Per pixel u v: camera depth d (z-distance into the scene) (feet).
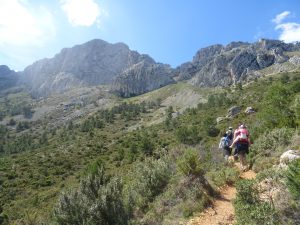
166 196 33.68
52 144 398.21
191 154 34.68
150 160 47.78
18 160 285.64
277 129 45.14
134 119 542.16
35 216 80.53
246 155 43.91
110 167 194.70
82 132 463.42
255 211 21.59
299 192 21.77
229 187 34.27
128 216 31.14
